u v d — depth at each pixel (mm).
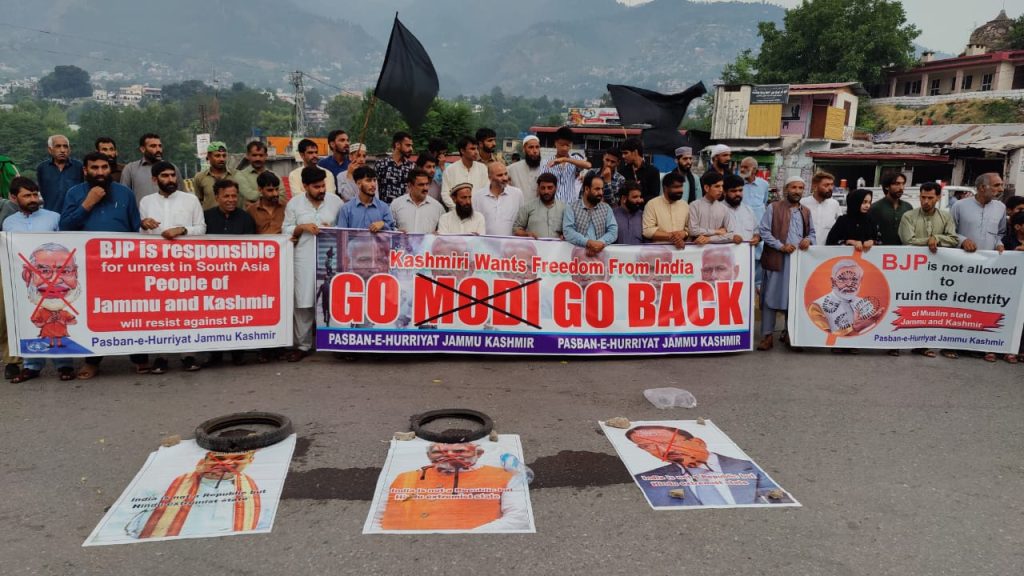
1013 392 5605
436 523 3334
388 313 6070
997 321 6555
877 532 3357
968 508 3629
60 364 5531
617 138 33469
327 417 4746
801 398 5332
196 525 3295
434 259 6098
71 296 5426
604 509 3516
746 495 3695
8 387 5359
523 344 6234
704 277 6480
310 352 6445
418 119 7238
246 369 5895
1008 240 6703
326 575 2920
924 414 5035
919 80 41500
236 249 5785
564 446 4293
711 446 4316
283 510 3461
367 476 3852
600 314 6316
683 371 6023
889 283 6660
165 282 5629
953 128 31562
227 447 4062
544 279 6227
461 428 4531
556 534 3268
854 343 6703
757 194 8547
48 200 6457
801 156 32875
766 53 42875
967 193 18875
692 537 3264
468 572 2955
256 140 6859
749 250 6551
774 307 6773
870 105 39875
